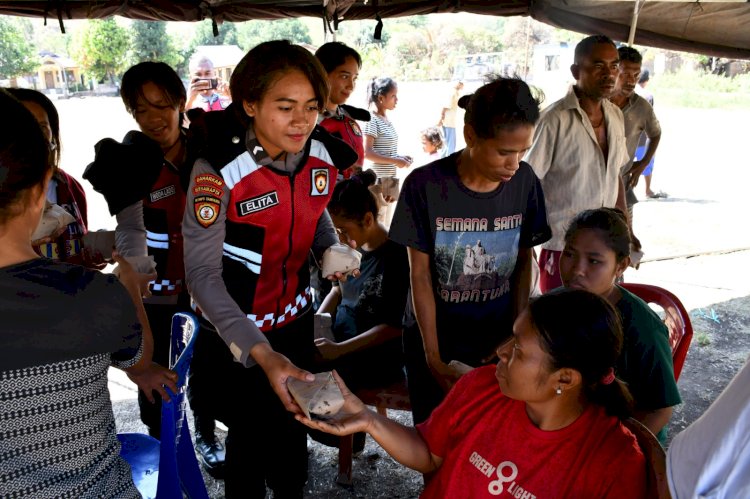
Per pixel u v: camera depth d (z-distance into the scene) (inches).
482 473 54.7
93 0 198.5
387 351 104.8
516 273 90.2
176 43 1405.0
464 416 56.6
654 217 323.0
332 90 148.4
